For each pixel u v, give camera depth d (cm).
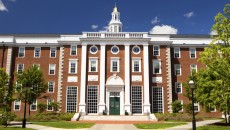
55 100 5162
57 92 5194
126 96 4869
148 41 5112
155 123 3591
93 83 4953
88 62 5047
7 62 5281
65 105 4944
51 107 4969
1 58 5303
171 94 5003
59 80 5050
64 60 5134
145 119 4303
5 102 3494
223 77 2711
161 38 5284
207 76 3359
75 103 4959
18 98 4350
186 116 4266
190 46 5419
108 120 4259
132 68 5028
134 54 5081
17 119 4197
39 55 5394
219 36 2817
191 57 5403
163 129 2848
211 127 2880
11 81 5094
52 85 5241
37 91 4391
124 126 3272
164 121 4059
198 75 3706
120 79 4966
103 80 4938
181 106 4759
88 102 4900
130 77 4984
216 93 2917
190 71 5338
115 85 4919
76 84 5022
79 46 5200
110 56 5069
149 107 4803
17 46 5422
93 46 5109
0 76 3572
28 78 4369
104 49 5069
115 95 4912
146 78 4941
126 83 4925
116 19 6022
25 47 5422
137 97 4912
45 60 5362
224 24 2770
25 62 5356
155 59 5162
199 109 5075
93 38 5084
